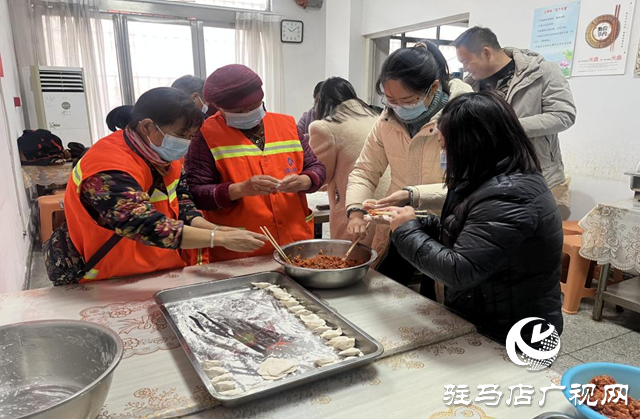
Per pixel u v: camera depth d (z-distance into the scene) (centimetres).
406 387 87
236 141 157
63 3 477
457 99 109
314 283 132
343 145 218
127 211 114
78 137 466
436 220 135
